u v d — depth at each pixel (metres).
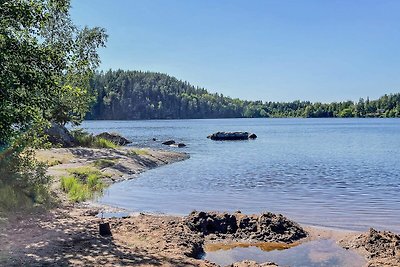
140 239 12.15
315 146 57.72
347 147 56.06
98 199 19.66
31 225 12.88
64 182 20.53
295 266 11.08
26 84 12.92
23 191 16.53
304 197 20.56
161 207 18.09
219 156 43.44
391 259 11.12
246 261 10.77
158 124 159.38
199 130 109.94
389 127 129.75
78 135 43.97
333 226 14.86
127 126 135.75
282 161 38.66
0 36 12.69
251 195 21.14
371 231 12.73
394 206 18.27
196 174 29.47
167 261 10.07
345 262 11.29
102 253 10.22
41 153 31.31
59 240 11.27
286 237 13.34
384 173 30.02
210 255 11.88
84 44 33.84
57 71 14.88
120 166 30.22
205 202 19.27
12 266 8.91
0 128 12.95
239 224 14.13
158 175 28.86
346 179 26.97
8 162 16.94
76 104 37.25
